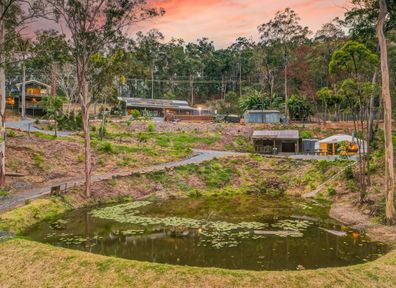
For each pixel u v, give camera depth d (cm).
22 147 3594
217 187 3478
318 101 7956
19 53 3027
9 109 7331
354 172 3112
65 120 5469
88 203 2739
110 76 3038
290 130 5384
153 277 1248
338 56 2408
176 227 2058
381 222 2094
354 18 3097
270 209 2625
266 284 1203
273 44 7188
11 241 1595
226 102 10475
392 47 4034
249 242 1770
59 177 3281
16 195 2620
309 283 1220
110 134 5184
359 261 1505
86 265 1348
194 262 1480
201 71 12794
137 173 3394
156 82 11988
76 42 2773
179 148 4712
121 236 1869
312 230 2011
